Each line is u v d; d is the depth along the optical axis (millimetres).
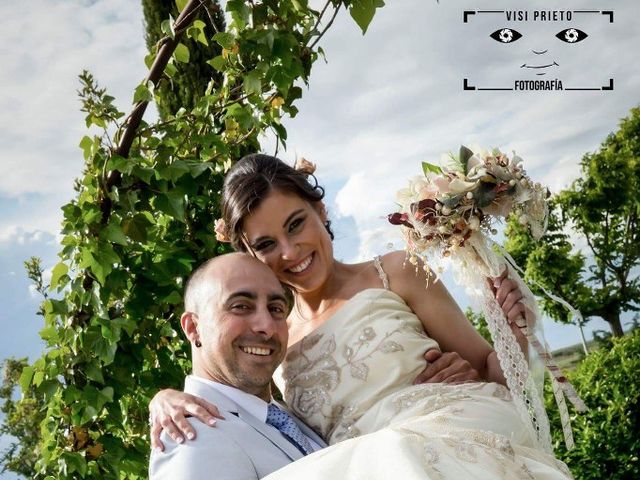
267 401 2818
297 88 4125
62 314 3857
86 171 3773
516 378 2654
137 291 3979
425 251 2723
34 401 4137
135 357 4020
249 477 2418
